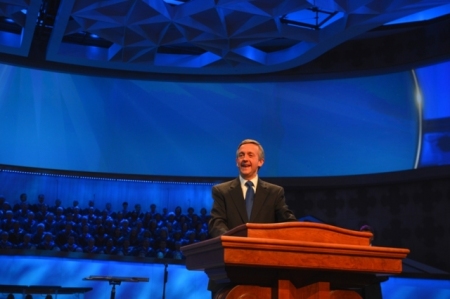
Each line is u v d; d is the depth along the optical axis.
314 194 11.45
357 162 11.10
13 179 10.93
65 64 10.78
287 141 11.48
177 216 10.21
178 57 10.70
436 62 10.23
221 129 11.72
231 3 8.23
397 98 10.84
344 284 1.68
